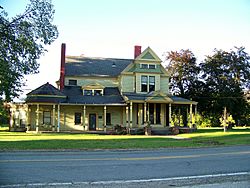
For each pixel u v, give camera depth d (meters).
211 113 51.75
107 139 27.44
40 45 27.05
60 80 40.97
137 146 20.80
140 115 40.69
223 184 8.77
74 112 40.50
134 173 10.42
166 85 43.12
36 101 37.06
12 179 9.19
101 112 41.16
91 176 9.81
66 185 8.48
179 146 21.38
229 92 46.75
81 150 18.67
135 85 41.78
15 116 43.19
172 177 9.77
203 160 13.91
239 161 13.59
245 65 47.66
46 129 39.47
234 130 45.00
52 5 27.19
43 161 13.18
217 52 48.59
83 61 44.88
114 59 46.91
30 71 26.70
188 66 49.06
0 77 24.95
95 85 41.66
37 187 8.20
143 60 41.97
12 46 25.61
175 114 52.38
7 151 17.67
